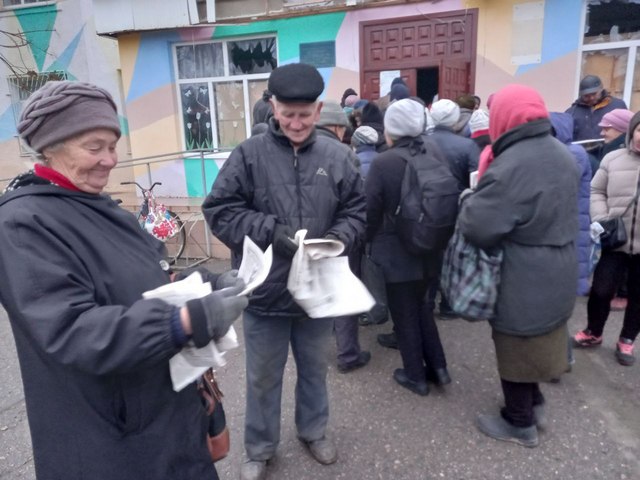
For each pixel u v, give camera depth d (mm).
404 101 2607
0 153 9992
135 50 7629
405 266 2650
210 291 1186
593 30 5820
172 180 7953
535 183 2027
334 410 2775
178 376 1194
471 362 3225
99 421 1163
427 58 6387
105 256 1164
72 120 1112
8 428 2771
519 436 2420
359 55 6707
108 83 9219
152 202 5398
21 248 1035
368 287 2729
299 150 1974
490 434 2496
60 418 1176
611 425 2564
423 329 2871
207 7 6895
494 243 2135
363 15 6555
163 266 1389
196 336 1039
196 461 1346
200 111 7742
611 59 5824
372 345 3531
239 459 2412
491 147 2230
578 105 5074
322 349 2242
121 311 1041
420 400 2836
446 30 6238
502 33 6020
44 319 1004
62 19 9156
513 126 2094
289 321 2104
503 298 2184
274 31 7023
